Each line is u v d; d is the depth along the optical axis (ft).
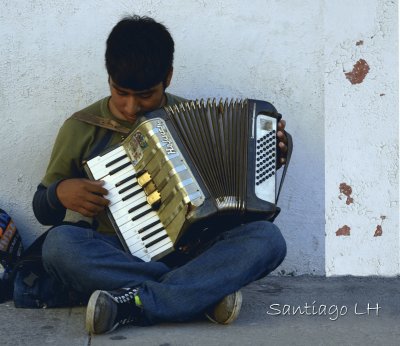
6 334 12.89
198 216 12.91
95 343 12.42
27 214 16.33
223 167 13.24
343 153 16.81
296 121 16.69
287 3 16.47
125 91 13.58
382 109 16.76
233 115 13.62
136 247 13.33
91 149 14.39
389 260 17.08
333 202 16.92
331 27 16.55
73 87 16.20
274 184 13.51
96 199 13.29
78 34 16.11
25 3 15.94
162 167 13.15
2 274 16.11
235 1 16.40
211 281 12.97
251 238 13.21
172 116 13.43
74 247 12.99
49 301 14.26
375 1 16.56
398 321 14.03
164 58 13.69
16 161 16.20
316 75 16.62
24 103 16.12
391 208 16.97
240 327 13.39
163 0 16.25
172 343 12.47
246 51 16.49
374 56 16.63
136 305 12.96
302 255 16.99
